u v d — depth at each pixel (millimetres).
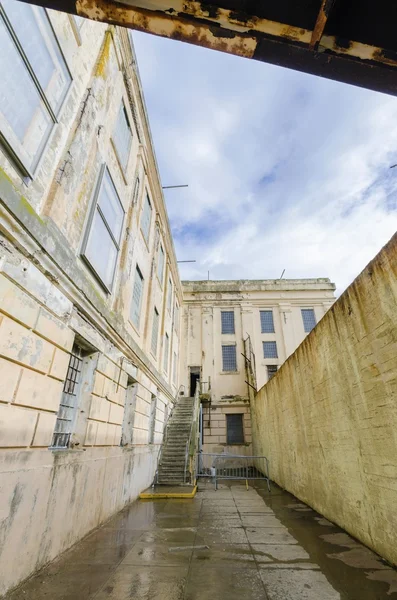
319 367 6840
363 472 4879
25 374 3805
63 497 4410
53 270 4398
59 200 4695
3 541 3152
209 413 18703
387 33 1483
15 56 3820
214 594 3232
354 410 5203
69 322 4973
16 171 3865
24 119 3990
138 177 10055
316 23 1407
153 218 12656
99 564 3969
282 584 3459
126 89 8656
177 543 4828
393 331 4047
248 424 18250
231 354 20641
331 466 6254
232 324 21578
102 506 5895
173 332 17562
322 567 3920
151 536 5160
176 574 3703
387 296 4148
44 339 4262
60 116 4883
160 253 14273
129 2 1427
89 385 5918
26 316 3846
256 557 4270
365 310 4734
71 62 5297
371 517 4594
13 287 3617
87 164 5871
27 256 3865
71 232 5203
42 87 4383
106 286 6816
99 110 6500
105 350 6578
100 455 5988
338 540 5027
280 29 1474
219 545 4754
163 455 12266
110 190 7281
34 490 3717
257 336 21094
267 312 21984
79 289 5148
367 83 1658
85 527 5105
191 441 12523
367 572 3764
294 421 9062
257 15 1449
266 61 1654
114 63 7566
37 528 3738
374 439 4559
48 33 4625
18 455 3490
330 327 6109
